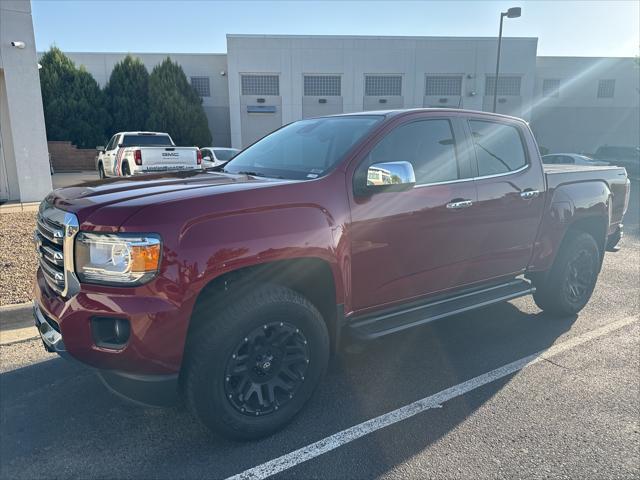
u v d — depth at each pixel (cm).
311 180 296
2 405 324
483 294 397
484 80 3144
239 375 272
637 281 632
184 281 241
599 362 392
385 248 323
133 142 1656
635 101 3497
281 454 275
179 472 260
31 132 1084
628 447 281
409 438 289
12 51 1038
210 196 258
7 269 578
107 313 239
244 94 3017
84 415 314
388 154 334
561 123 3462
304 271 295
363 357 401
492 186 387
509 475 257
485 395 340
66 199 276
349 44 3020
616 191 519
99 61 3103
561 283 464
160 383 249
